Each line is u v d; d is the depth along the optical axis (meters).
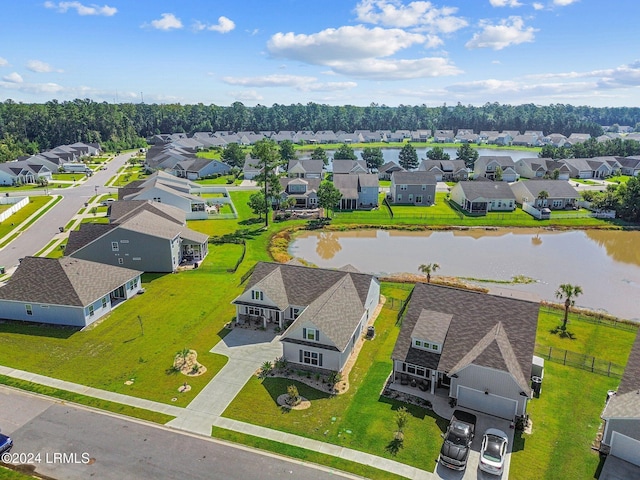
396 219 82.50
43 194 99.69
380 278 54.12
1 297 40.94
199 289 49.28
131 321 41.62
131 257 53.88
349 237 74.12
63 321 40.62
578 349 37.62
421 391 31.47
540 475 24.05
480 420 28.48
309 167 120.56
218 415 28.61
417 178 95.38
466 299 33.28
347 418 28.52
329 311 35.28
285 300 40.16
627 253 65.62
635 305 47.94
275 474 23.78
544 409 29.64
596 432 27.50
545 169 124.50
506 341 30.12
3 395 30.25
